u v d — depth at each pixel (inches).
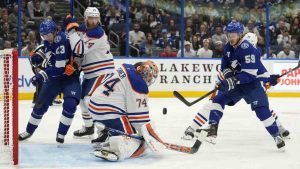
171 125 368.2
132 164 227.6
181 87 627.2
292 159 245.1
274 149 273.1
